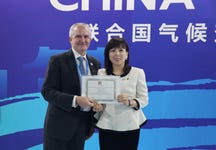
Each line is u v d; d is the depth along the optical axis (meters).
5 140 3.08
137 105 1.99
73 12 2.94
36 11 2.95
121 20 2.92
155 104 2.96
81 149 2.20
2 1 2.96
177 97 2.95
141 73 2.06
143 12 2.89
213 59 2.90
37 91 3.02
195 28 2.88
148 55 2.92
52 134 2.13
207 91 2.93
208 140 2.97
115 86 1.99
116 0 2.90
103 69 2.13
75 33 2.08
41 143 3.07
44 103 3.02
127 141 2.05
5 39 2.98
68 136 2.11
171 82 2.93
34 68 3.00
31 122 3.05
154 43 2.91
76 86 2.09
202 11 2.87
